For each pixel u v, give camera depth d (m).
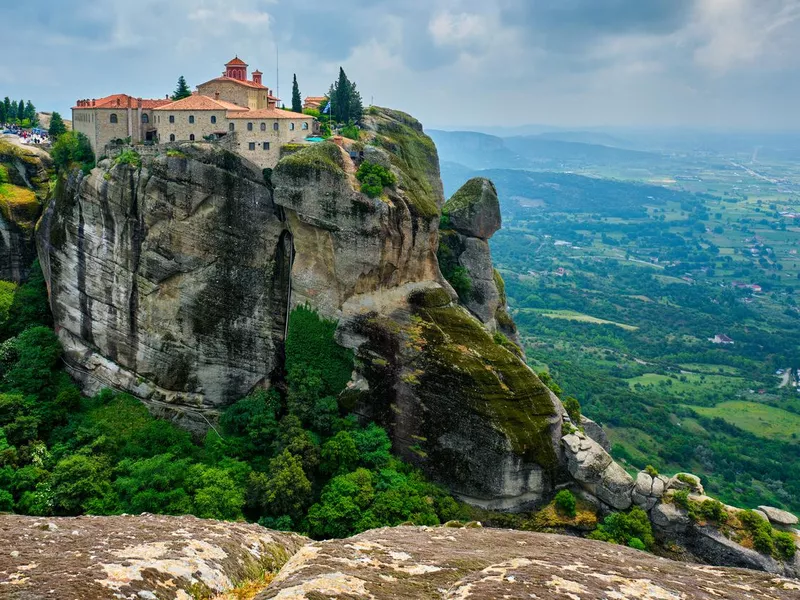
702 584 30.20
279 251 75.75
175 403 75.75
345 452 66.69
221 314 74.75
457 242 90.69
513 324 99.94
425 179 99.50
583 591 26.11
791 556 60.97
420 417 69.44
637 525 63.75
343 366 72.50
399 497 62.66
